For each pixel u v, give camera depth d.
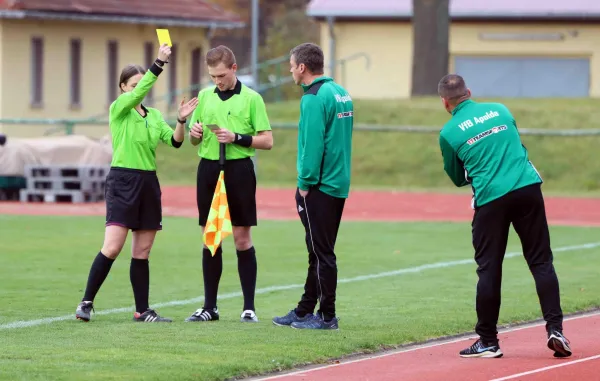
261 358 20.34
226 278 32.34
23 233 43.38
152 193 24.69
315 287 23.97
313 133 22.81
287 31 138.12
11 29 90.38
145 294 25.02
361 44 114.81
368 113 83.31
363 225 48.44
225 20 111.50
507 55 113.31
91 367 19.39
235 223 24.62
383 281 32.09
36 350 20.97
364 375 19.59
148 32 104.94
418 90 94.44
